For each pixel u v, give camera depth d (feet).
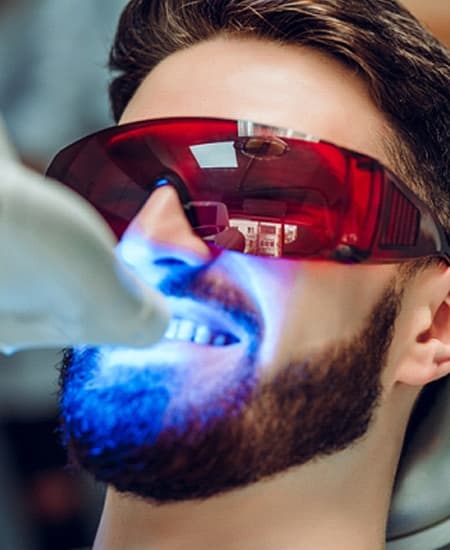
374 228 3.36
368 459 3.60
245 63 3.63
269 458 3.30
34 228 1.93
